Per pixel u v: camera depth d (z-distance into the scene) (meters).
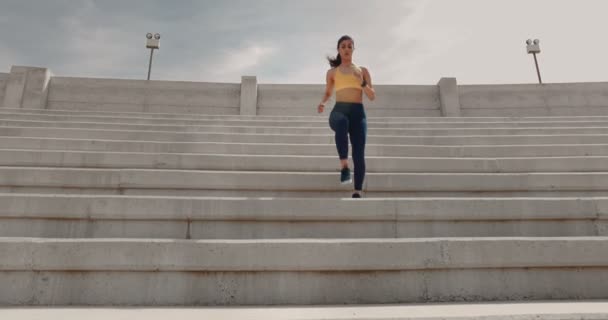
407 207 3.00
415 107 10.42
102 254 2.34
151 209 2.89
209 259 2.38
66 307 2.19
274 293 2.38
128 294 2.31
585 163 4.15
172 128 6.23
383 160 4.16
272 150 4.84
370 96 3.40
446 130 6.39
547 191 3.62
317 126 6.92
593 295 2.43
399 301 2.38
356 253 2.44
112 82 9.93
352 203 3.00
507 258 2.46
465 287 2.42
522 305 2.19
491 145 5.43
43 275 2.30
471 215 2.99
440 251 2.46
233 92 10.23
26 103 8.92
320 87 10.21
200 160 4.11
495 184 3.62
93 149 4.69
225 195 3.54
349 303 2.37
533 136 5.61
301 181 3.60
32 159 3.96
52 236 2.81
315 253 2.43
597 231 2.97
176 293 2.33
